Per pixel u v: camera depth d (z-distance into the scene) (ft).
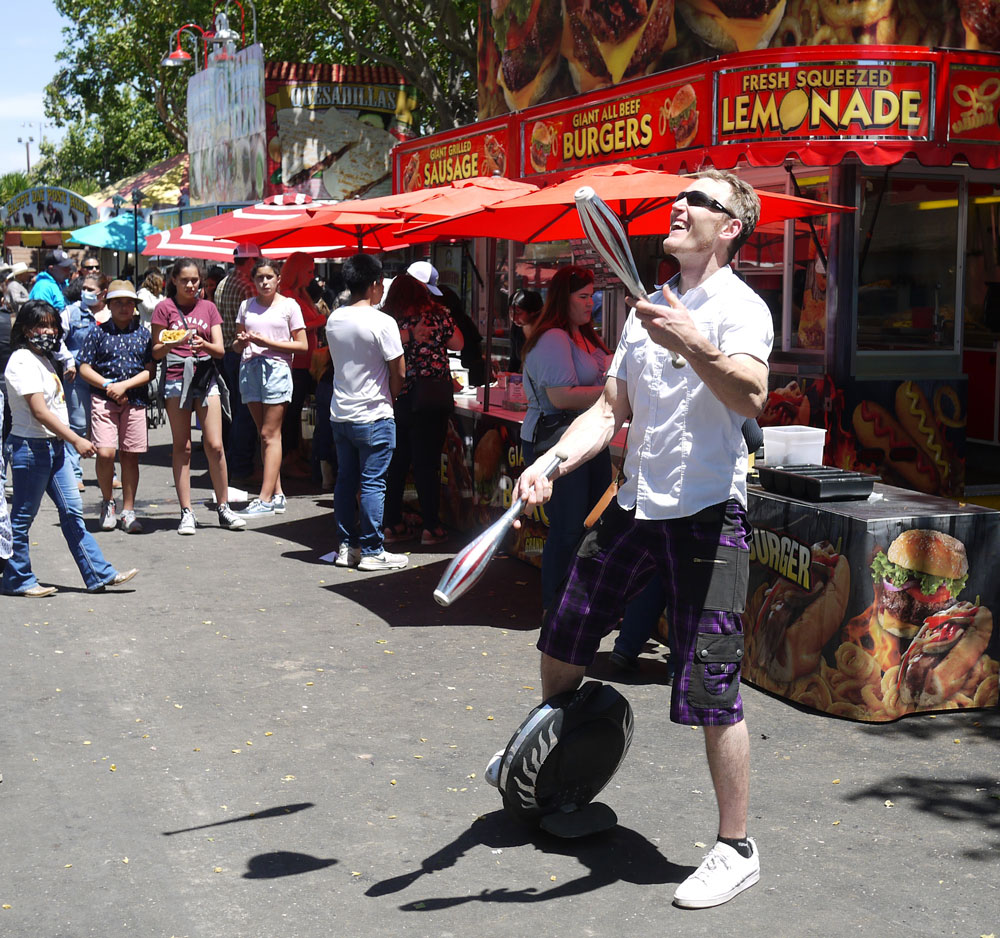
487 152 35.12
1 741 15.42
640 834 12.84
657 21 31.35
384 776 14.37
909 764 14.85
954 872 12.00
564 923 10.94
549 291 19.71
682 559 11.18
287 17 84.53
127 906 11.21
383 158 66.69
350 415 24.81
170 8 103.81
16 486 22.72
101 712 16.57
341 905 11.25
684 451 11.12
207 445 29.45
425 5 67.15
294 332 31.17
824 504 16.99
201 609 22.07
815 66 23.40
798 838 12.73
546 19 37.78
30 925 10.83
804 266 27.68
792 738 15.72
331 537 28.58
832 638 16.48
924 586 16.40
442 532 27.73
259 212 32.83
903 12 25.50
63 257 47.24
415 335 26.91
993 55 23.81
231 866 12.04
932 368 27.66
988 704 16.98
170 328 28.89
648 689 17.72
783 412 28.09
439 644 19.89
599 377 19.58
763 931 10.80
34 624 20.98
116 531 29.35
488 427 26.53
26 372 22.08
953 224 27.63
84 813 13.28
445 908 11.20
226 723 16.16
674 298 10.28
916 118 23.49
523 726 12.30
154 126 163.73
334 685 17.76
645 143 27.09
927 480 27.40
